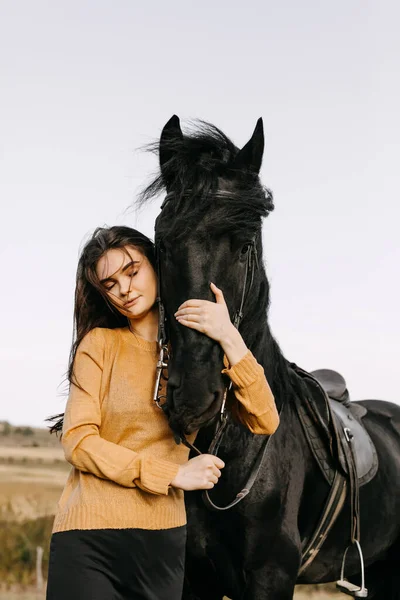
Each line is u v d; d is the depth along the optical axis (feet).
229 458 8.48
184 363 6.75
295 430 9.32
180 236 6.97
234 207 7.05
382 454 11.57
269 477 8.70
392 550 11.75
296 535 8.93
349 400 12.03
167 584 6.86
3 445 64.39
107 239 7.07
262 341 8.41
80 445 6.65
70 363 7.22
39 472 52.13
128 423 6.97
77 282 7.42
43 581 28.78
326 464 9.55
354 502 9.76
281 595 8.69
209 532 8.70
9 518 35.04
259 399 6.99
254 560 8.65
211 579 9.02
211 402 6.73
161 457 6.99
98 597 6.59
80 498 6.72
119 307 7.13
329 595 28.14
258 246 7.98
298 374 10.21
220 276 7.06
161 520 6.81
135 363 7.12
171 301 7.06
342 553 10.38
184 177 7.18
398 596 11.87
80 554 6.63
